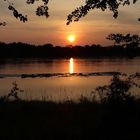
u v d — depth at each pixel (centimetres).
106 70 8788
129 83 672
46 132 1036
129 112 682
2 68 10756
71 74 7681
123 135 686
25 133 1034
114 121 695
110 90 686
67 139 941
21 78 6612
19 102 1557
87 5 629
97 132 780
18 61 18238
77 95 2902
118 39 630
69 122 1145
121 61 16512
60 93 3403
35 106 1541
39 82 5525
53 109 1451
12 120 1219
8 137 1009
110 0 623
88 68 10375
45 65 13600
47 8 616
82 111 1309
